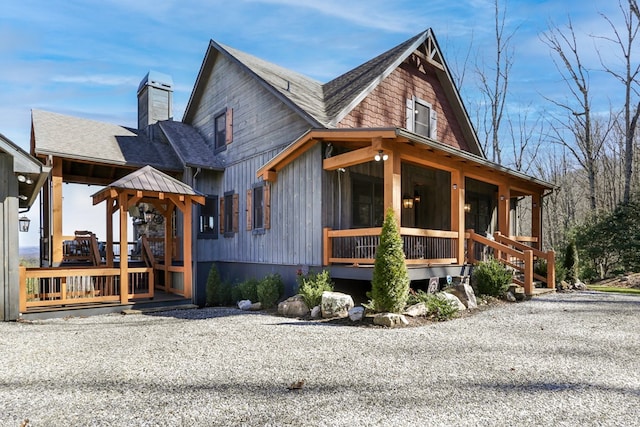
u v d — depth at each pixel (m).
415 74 13.73
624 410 3.43
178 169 13.67
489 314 7.82
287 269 10.55
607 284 14.59
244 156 12.89
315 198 9.70
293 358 4.99
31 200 10.75
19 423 3.25
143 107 16.89
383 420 3.23
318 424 3.17
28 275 8.35
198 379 4.25
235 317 8.26
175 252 13.60
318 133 8.95
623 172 25.11
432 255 9.65
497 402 3.59
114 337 6.32
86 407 3.55
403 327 6.76
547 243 30.22
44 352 5.43
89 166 13.90
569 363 4.73
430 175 13.14
